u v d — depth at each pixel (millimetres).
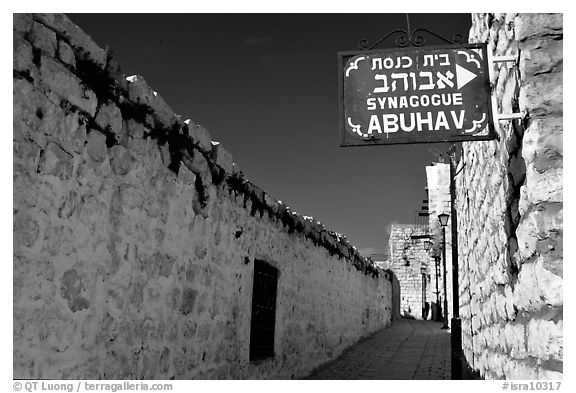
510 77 3490
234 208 6004
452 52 3611
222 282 5633
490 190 4945
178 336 4688
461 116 3518
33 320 3029
